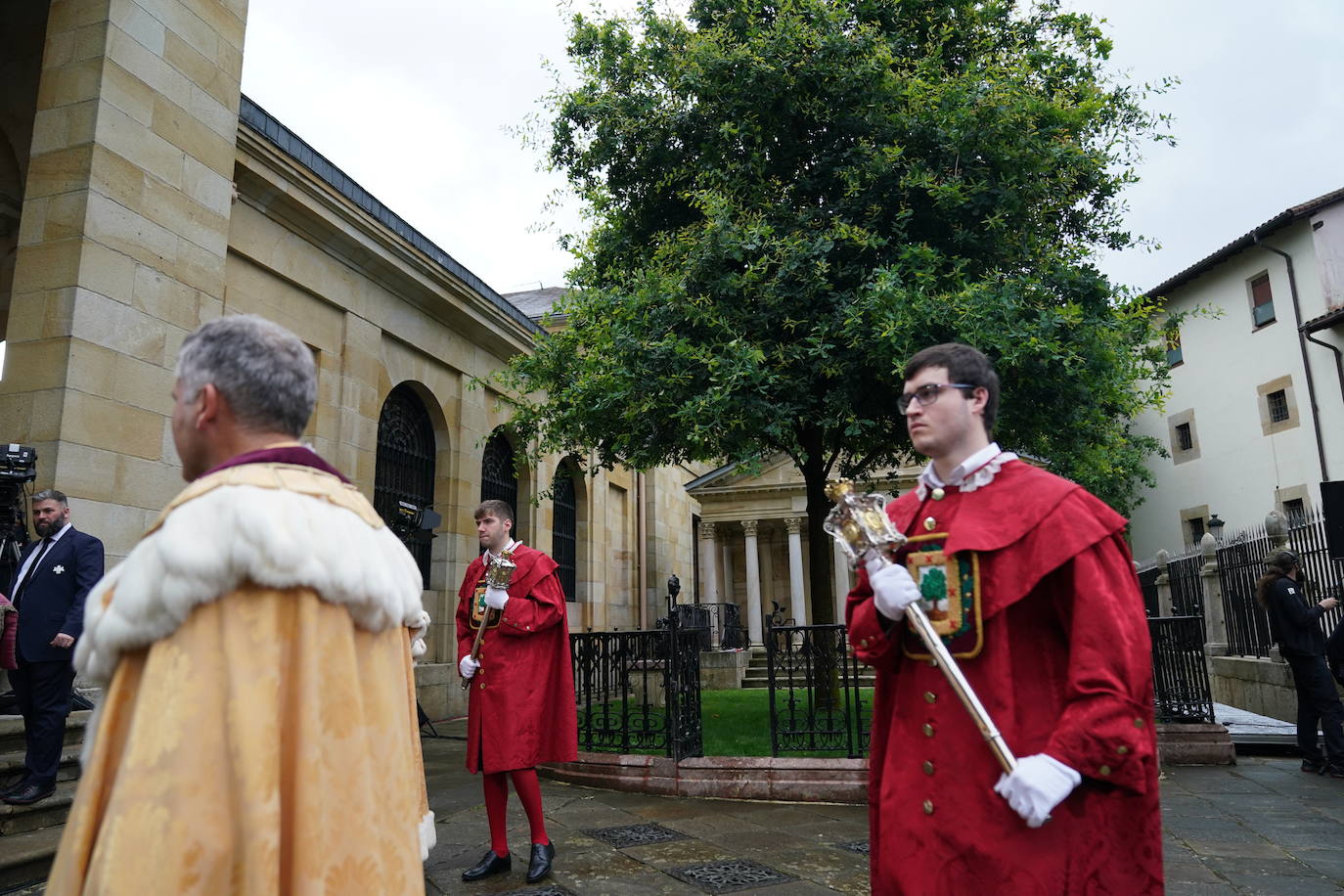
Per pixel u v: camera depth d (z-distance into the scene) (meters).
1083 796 1.61
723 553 28.19
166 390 6.94
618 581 20.94
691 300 8.66
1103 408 9.29
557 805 6.00
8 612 4.65
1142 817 1.59
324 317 10.52
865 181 8.73
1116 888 1.56
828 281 8.50
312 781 1.23
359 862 1.25
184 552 1.21
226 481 1.30
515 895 3.94
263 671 1.23
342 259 10.76
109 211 6.55
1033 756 1.55
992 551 1.74
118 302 6.57
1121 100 9.27
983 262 8.92
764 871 4.32
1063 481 1.80
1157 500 23.98
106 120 6.59
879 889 1.80
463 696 12.50
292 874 1.19
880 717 2.03
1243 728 8.93
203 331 1.48
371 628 1.42
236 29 8.05
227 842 1.15
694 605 20.22
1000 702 1.68
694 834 5.09
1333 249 18.02
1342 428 17.73
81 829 1.17
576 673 7.68
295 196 9.67
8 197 9.86
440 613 12.44
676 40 9.47
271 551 1.25
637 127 9.53
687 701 6.79
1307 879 4.14
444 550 12.68
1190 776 7.01
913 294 7.68
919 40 9.70
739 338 8.07
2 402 6.21
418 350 12.38
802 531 26.84
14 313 6.34
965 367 1.93
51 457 6.04
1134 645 1.57
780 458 25.27
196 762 1.16
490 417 14.22
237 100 8.00
